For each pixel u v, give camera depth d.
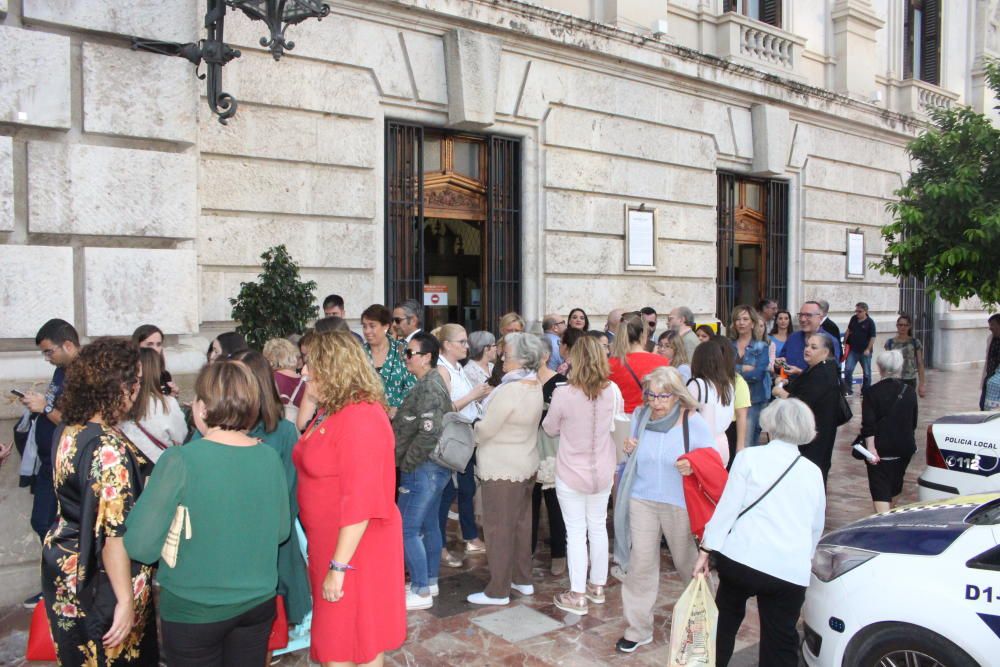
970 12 19.55
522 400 5.07
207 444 2.86
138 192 5.95
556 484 5.13
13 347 5.59
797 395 6.24
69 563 3.05
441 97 8.99
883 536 3.81
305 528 3.37
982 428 5.57
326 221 8.12
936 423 5.84
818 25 14.98
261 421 3.92
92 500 2.95
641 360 6.11
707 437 4.40
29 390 4.99
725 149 12.59
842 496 8.00
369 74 8.39
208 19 5.65
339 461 3.21
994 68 9.16
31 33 5.44
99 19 5.69
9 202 5.42
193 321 6.34
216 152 7.33
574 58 10.25
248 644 2.92
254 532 2.88
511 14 9.36
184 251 6.25
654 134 11.40
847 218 15.28
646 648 4.57
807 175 14.25
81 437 3.02
